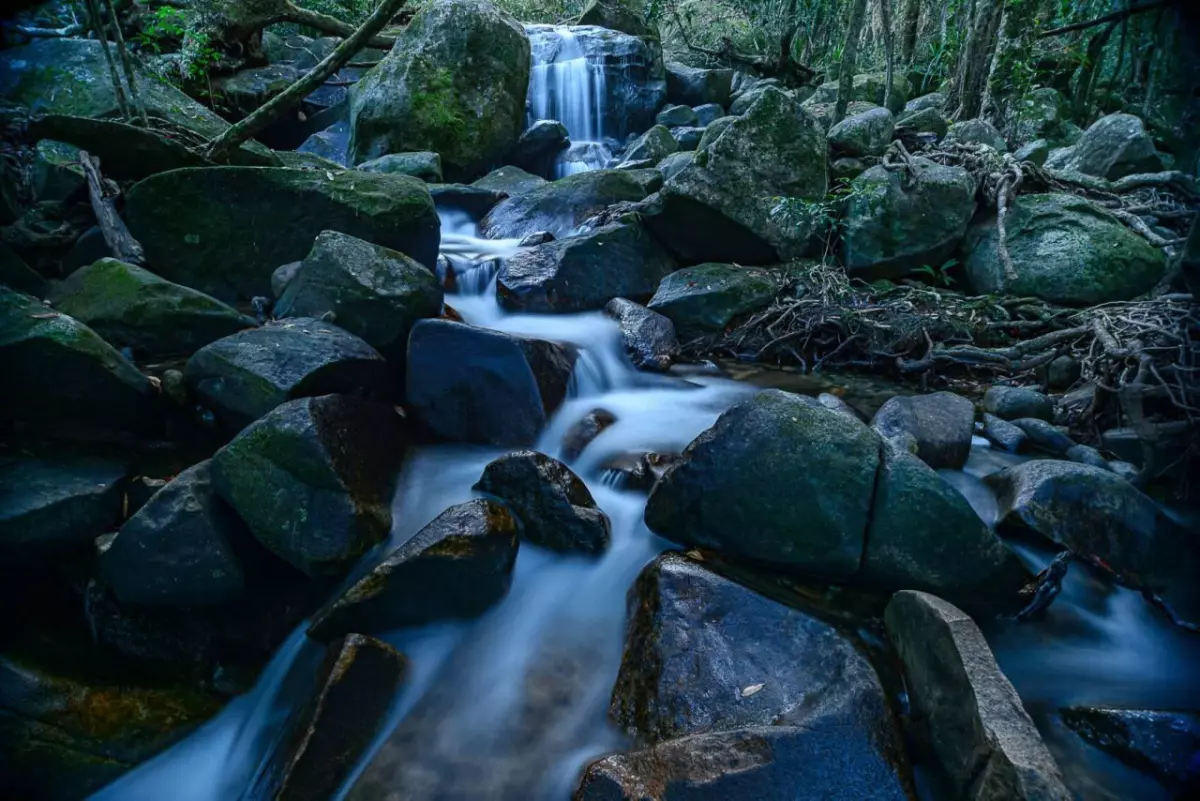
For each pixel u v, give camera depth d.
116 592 3.40
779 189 7.16
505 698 3.10
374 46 14.03
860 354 6.14
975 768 2.30
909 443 4.23
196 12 11.55
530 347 4.82
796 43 18.72
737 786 2.35
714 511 3.47
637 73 14.22
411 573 3.27
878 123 8.16
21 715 2.97
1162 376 4.42
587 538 3.71
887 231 6.82
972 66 11.28
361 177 6.08
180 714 3.16
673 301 6.53
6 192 5.22
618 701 2.96
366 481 3.80
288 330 4.41
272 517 3.44
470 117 11.20
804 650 2.89
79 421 4.10
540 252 6.91
